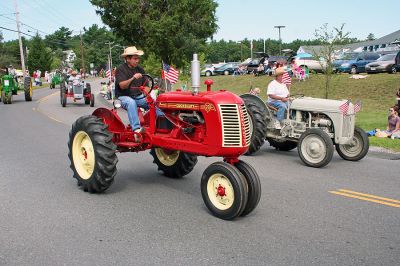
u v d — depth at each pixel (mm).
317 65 29094
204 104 5035
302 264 3789
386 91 19672
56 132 11961
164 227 4680
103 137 5781
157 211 5223
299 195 5922
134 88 6176
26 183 6531
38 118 15422
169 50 21203
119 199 5715
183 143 5363
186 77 22641
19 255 3969
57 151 9133
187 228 4648
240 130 4926
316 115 8391
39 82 46781
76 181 6672
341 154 8508
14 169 7457
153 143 5824
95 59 101938
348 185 6469
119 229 4613
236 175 4770
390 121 10812
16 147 9617
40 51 74125
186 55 22016
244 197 4754
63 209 5285
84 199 5711
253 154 9031
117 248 4121
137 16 20203
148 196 5859
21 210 5242
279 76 8945
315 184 6523
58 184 6480
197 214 5117
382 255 3982
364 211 5250
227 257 3924
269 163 8086
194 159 6672
